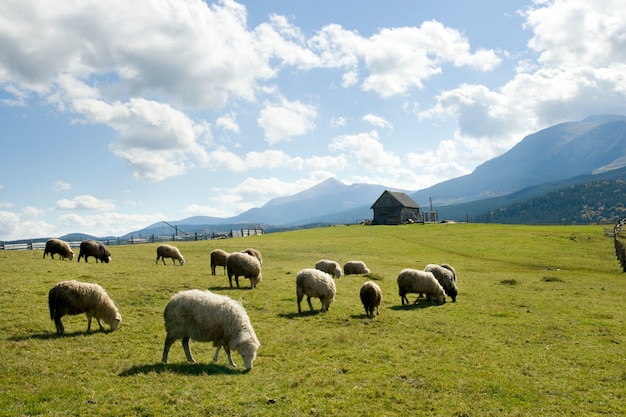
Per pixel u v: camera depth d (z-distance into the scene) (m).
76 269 30.00
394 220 120.75
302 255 53.69
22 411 9.71
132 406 10.23
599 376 13.77
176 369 12.98
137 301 21.73
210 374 12.73
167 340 13.68
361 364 14.30
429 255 56.19
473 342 17.53
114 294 22.45
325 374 13.19
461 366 14.34
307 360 14.64
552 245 64.75
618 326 20.78
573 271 44.75
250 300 23.95
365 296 21.86
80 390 11.06
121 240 74.19
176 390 11.26
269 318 20.55
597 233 79.31
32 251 46.19
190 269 35.44
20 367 12.31
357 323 20.20
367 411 10.68
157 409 10.14
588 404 11.61
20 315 17.59
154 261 41.44
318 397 11.45
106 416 9.77
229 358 14.01
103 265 34.47
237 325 13.75
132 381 11.81
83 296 16.16
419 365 14.34
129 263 37.97
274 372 13.33
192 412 10.10
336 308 23.52
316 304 24.28
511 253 57.97
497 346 16.98
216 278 30.64
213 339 13.80
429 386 12.48
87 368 12.78
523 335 18.86
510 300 27.48
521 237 73.94
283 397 11.30
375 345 16.62
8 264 30.75
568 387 12.75
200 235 86.19
